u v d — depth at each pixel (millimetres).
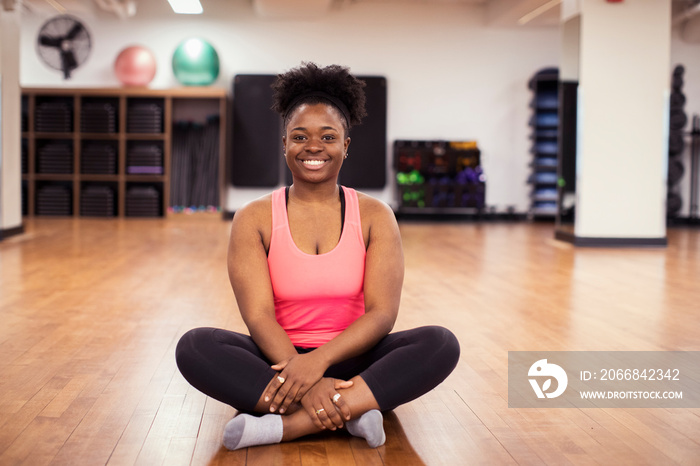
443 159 9586
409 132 10000
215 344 1771
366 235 1894
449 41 9922
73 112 9414
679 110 9438
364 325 1759
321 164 1832
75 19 9133
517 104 10023
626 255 6055
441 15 9891
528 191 10125
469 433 1865
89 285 4207
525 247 6645
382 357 1812
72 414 1979
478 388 2271
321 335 1911
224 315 3395
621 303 3801
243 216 1877
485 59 9969
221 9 9688
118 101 9492
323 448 1749
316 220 1885
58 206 9336
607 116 6617
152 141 9531
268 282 1844
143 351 2705
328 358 1697
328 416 1674
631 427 1918
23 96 9414
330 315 1905
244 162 9602
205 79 9266
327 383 1690
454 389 2262
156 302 3705
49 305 3588
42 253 5680
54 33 9125
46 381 2295
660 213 6707
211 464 1643
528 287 4332
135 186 9609
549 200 9953
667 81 6605
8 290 4004
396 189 9844
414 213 10109
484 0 9750
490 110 10023
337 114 1849
